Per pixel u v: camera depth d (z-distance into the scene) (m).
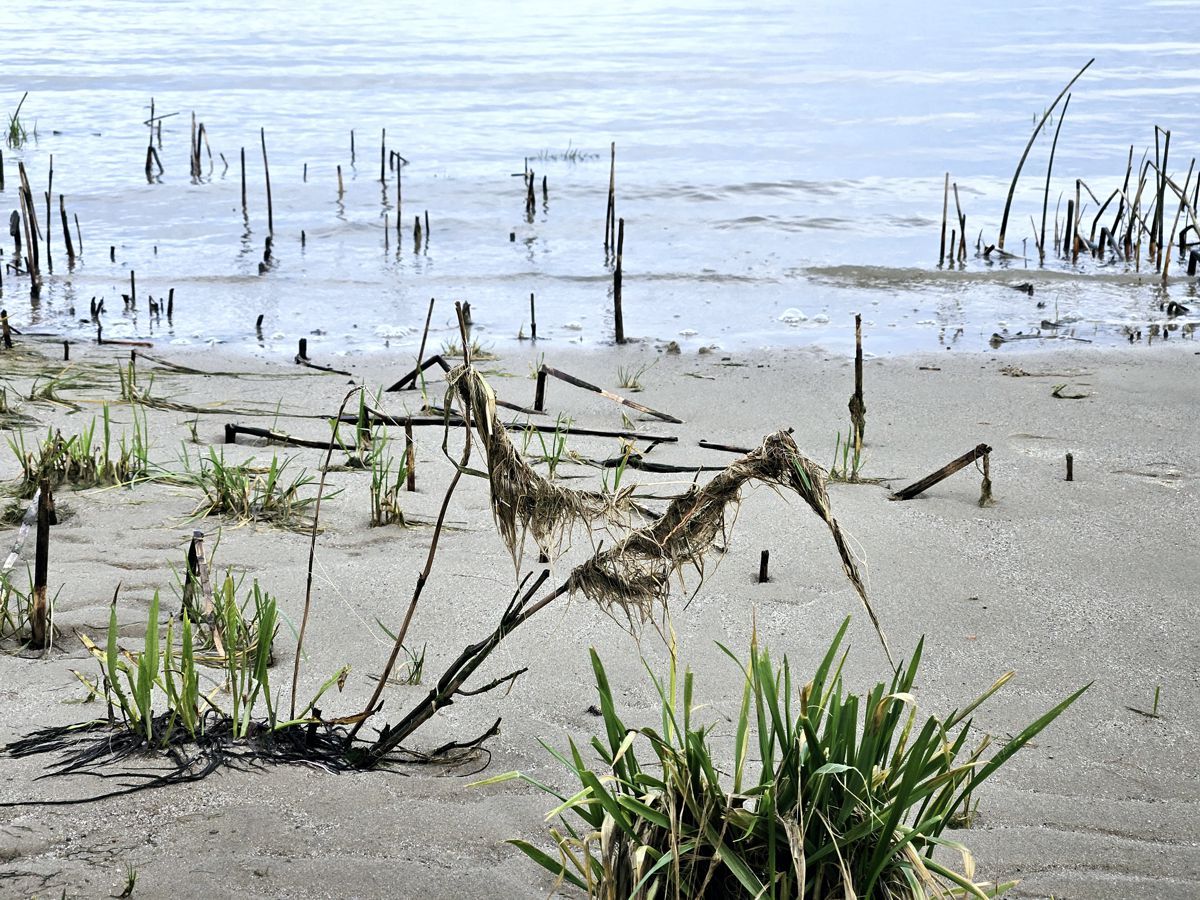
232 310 10.48
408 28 34.09
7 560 4.23
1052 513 5.76
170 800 3.01
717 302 11.11
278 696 3.64
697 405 7.84
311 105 21.97
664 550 2.71
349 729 3.45
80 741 3.29
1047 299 11.17
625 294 11.38
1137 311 10.67
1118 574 5.02
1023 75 26.31
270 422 6.99
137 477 5.70
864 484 6.19
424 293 11.25
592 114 21.67
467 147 18.61
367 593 4.54
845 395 8.11
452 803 3.09
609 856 2.46
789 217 14.66
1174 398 7.96
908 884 2.52
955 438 7.11
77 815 2.92
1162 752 3.58
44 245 12.80
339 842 2.88
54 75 24.14
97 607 4.31
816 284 11.82
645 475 6.14
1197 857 3.03
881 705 2.51
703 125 20.66
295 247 12.98
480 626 4.28
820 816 2.44
